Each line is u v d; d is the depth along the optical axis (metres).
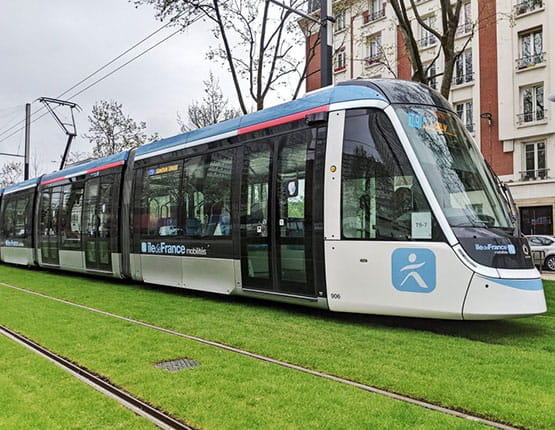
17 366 5.61
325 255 7.61
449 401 4.30
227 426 3.85
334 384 4.78
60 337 6.89
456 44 30.31
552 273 20.45
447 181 7.04
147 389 4.70
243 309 9.07
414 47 13.82
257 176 8.88
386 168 7.18
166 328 7.52
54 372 5.35
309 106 8.15
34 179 18.16
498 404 4.19
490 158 28.88
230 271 9.37
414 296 6.79
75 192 15.00
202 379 4.96
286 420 3.93
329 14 13.23
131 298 10.60
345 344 6.31
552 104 26.45
